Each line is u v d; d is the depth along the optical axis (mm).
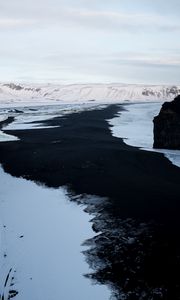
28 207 27250
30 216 25562
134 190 30641
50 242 21750
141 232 22953
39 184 32906
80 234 22766
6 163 41000
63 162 40812
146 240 21938
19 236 22500
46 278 18203
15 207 27297
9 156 44594
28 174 36344
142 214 25656
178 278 18234
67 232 23031
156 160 41188
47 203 28000
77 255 20328
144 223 24234
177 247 21172
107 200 28359
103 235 22609
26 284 17703
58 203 27938
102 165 39156
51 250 20828
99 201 28172
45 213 26031
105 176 34938
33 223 24391
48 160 41906
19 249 20906
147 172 36344
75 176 35188
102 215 25547
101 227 23688
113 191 30453
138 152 45375
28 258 19969
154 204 27406
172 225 23922
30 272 18688
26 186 32375
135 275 18453
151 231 23078
